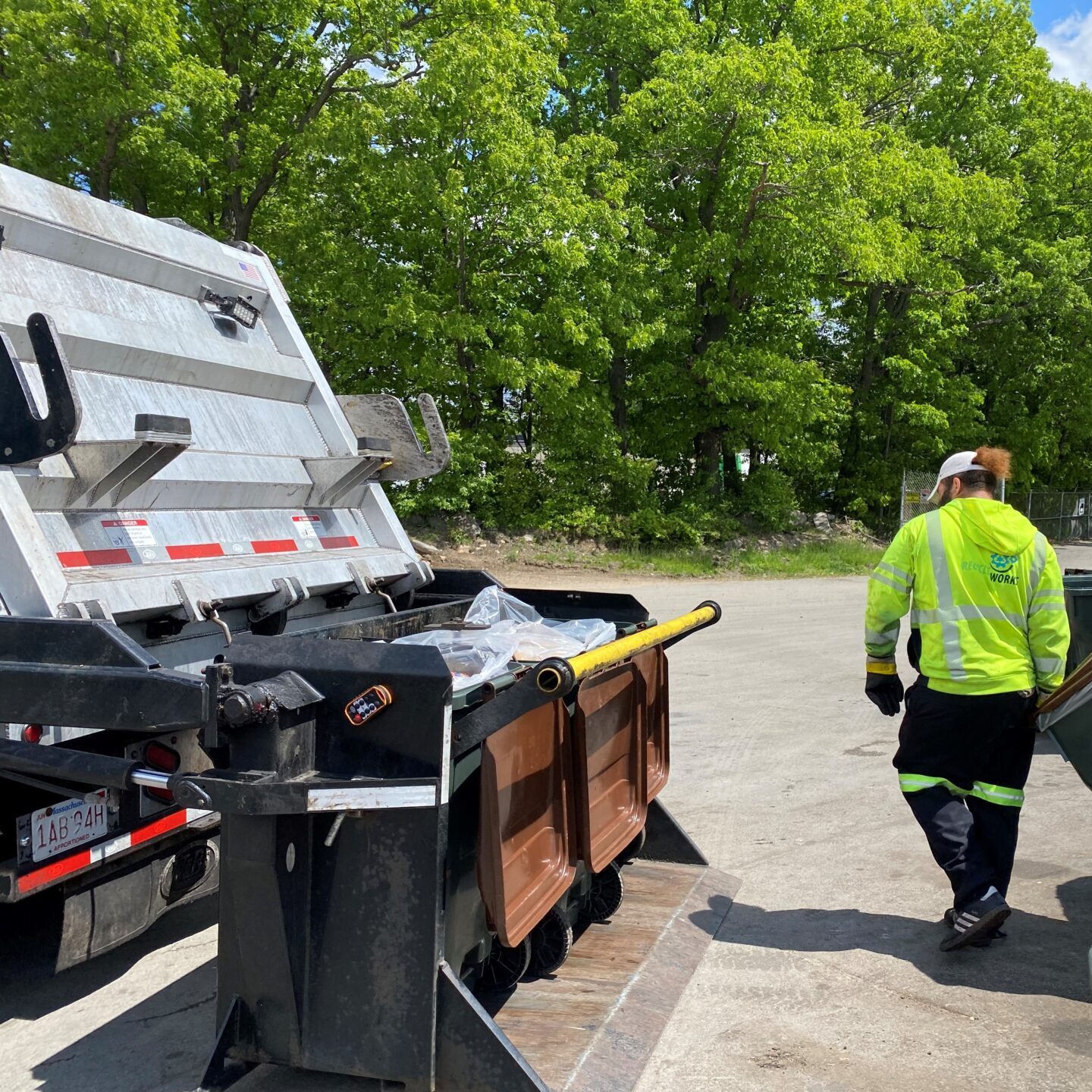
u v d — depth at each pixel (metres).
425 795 2.57
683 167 20.73
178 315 4.50
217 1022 2.83
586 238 18.61
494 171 17.34
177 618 3.67
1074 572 6.58
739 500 23.77
